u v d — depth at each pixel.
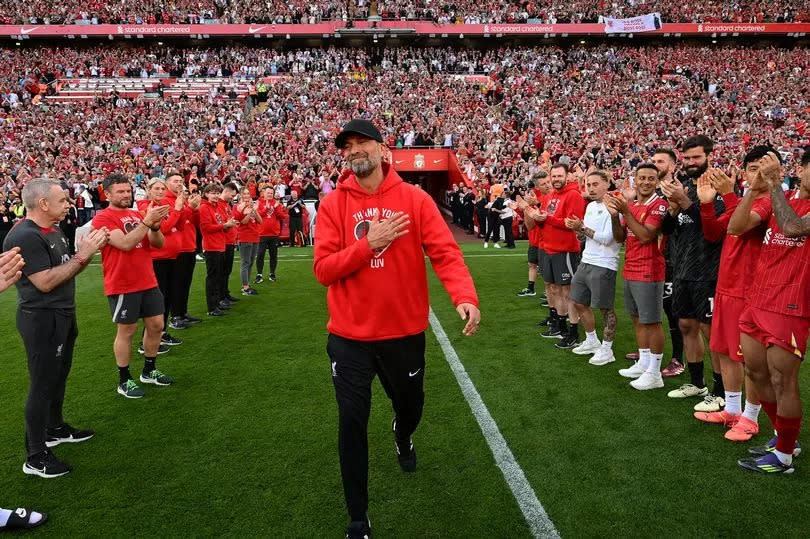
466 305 2.71
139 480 3.31
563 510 2.93
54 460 3.43
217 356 5.83
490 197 17.73
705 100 29.66
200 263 13.07
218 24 34.97
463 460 3.50
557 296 6.23
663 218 4.39
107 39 36.84
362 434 2.75
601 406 4.33
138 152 22.95
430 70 34.44
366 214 2.87
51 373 3.40
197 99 29.28
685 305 4.34
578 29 36.88
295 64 33.75
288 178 19.28
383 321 2.81
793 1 38.81
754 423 3.71
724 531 2.72
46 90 30.64
